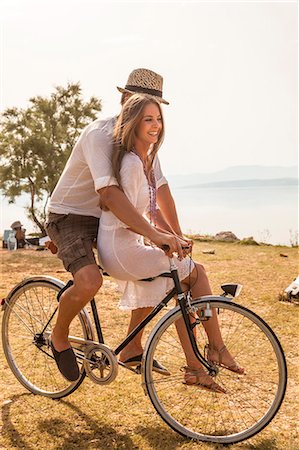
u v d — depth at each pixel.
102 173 3.61
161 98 3.85
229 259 10.35
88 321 4.10
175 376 3.97
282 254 10.69
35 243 13.72
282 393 3.66
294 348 5.29
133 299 3.87
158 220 4.07
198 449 3.59
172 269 3.73
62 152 16.44
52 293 6.79
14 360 4.55
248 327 5.87
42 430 3.82
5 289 8.05
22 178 16.22
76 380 4.04
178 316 3.78
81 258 3.78
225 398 4.23
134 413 4.04
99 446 3.63
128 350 4.08
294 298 7.09
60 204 3.95
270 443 3.65
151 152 3.82
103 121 3.79
